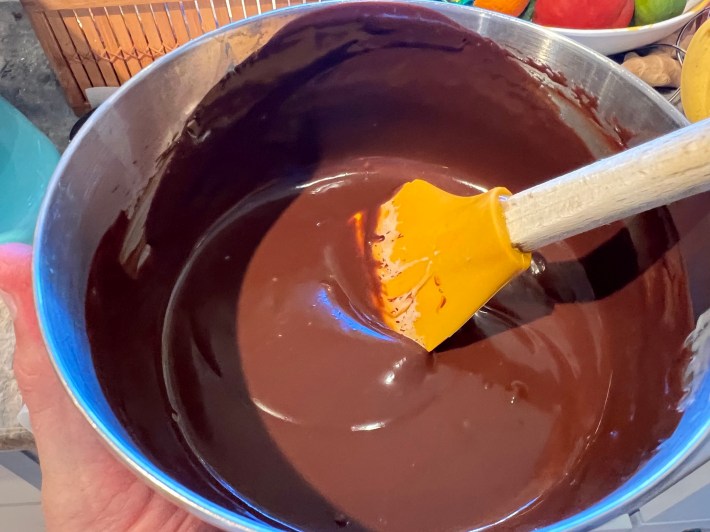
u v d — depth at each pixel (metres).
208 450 0.20
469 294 0.20
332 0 0.20
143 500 0.16
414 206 0.23
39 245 0.15
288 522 0.19
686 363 0.18
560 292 0.24
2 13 0.26
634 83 0.19
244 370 0.22
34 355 0.16
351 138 0.26
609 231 0.23
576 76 0.20
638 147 0.15
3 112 0.22
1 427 0.18
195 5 0.22
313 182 0.27
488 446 0.20
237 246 0.25
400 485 0.19
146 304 0.22
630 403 0.21
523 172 0.26
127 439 0.15
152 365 0.22
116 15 0.22
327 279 0.24
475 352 0.22
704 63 0.21
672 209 0.20
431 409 0.21
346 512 0.19
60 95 0.25
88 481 0.16
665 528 0.26
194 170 0.23
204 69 0.20
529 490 0.20
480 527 0.19
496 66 0.22
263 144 0.25
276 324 0.23
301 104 0.24
